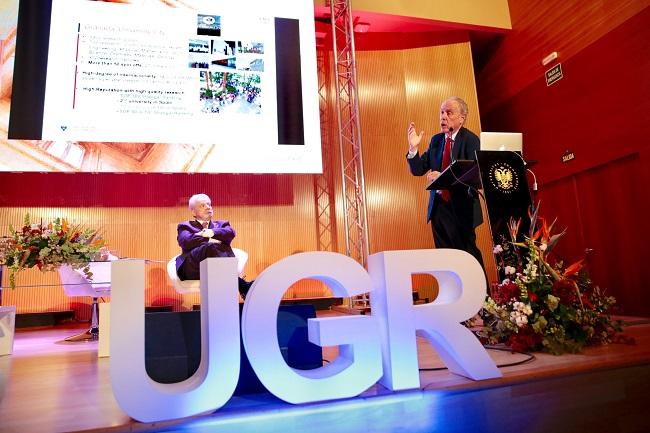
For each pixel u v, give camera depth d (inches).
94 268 132.1
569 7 187.6
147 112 177.2
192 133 180.9
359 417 60.8
